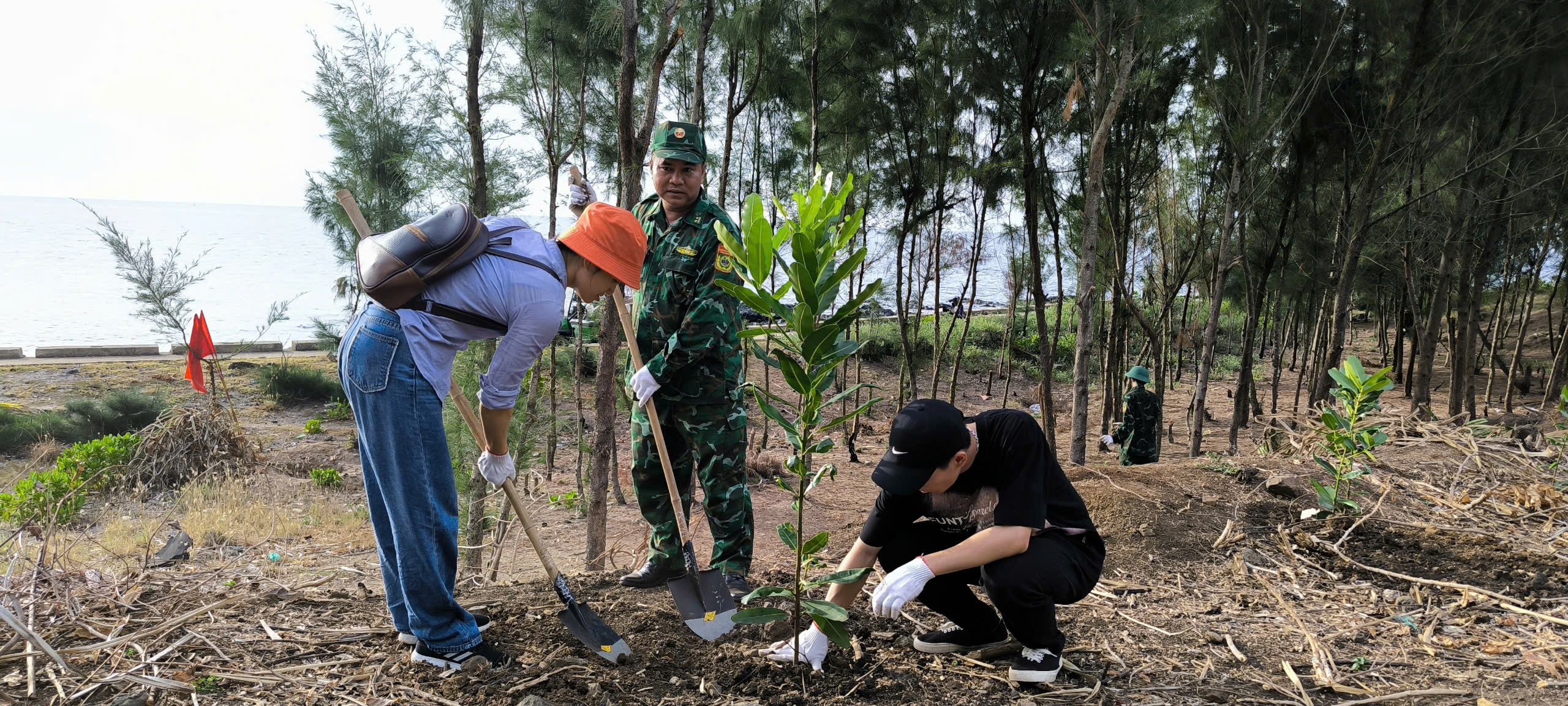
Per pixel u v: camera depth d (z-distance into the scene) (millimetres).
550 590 3566
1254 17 9070
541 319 2533
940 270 14008
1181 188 12250
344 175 9117
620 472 11180
